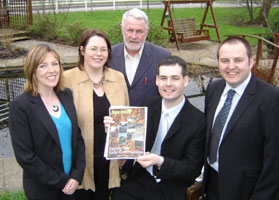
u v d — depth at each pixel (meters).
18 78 8.05
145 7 20.28
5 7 12.73
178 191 2.35
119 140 2.30
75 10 18.02
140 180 2.44
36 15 12.98
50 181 2.13
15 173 3.57
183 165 2.25
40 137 2.11
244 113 2.02
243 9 19.97
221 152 2.11
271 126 1.94
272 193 2.01
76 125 2.28
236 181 2.09
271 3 16.61
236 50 1.99
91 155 2.57
